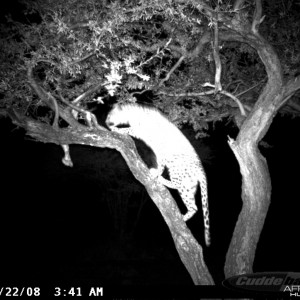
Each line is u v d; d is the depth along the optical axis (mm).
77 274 15031
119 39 7625
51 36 7523
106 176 18656
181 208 20094
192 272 7969
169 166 8648
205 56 9336
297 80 7895
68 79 8859
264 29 9508
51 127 7668
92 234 20750
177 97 9883
